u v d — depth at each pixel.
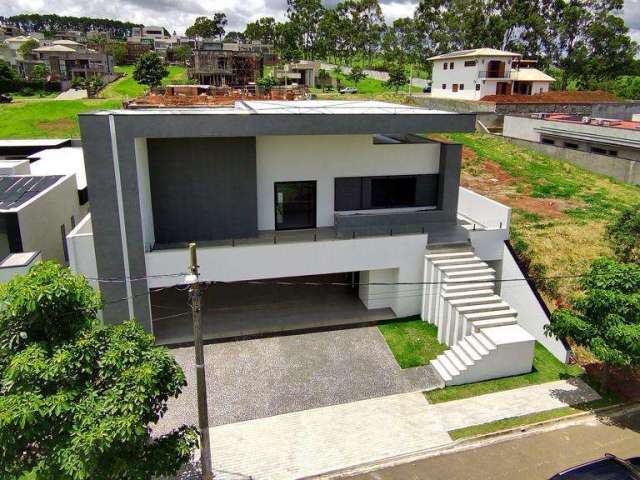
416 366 13.96
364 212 17.64
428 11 83.25
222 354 14.34
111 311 14.03
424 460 10.69
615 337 11.16
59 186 17.78
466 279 15.04
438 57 59.47
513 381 13.38
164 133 13.05
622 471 9.42
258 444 11.08
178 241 15.86
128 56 101.88
